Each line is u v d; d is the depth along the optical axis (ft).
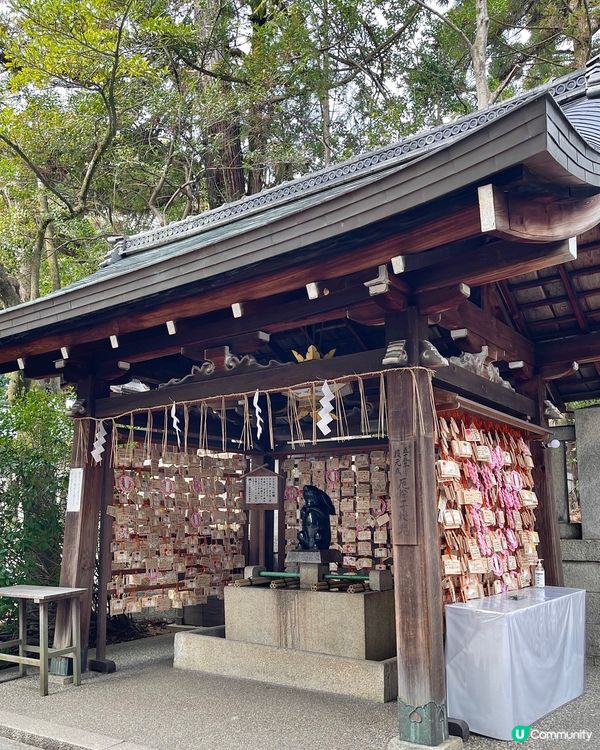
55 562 23.56
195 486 23.07
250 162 45.85
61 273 50.75
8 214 41.16
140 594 20.56
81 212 38.06
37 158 40.70
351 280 12.82
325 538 18.25
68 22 33.06
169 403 17.57
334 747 12.12
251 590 18.12
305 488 18.81
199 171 46.80
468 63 51.85
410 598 12.02
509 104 18.39
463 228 10.77
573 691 15.28
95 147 41.70
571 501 28.48
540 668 13.74
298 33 44.16
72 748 12.57
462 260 12.13
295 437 24.26
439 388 14.15
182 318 15.31
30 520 22.40
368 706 14.69
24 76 33.60
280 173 48.91
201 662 18.44
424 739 11.48
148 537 21.02
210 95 41.68
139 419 20.79
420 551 12.10
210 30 45.14
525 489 18.30
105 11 33.06
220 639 18.24
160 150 46.29
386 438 21.79
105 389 19.85
